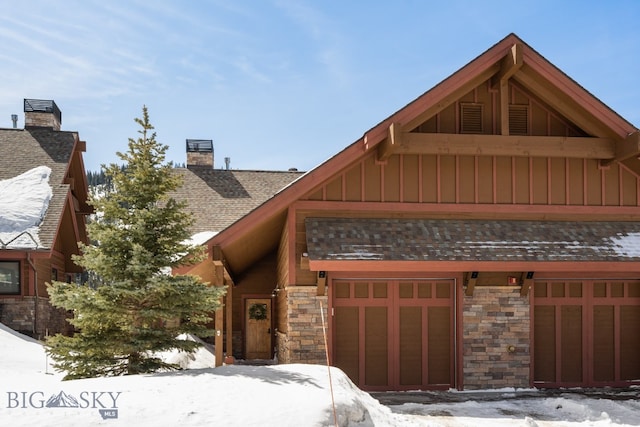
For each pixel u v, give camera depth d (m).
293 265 14.30
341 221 14.52
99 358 11.41
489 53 14.40
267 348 22.09
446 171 15.01
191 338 20.16
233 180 28.56
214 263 13.55
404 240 14.12
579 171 15.39
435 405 12.61
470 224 14.85
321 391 9.14
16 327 20.38
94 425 7.09
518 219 15.15
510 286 14.76
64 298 11.45
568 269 14.02
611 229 15.10
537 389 14.65
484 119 15.16
